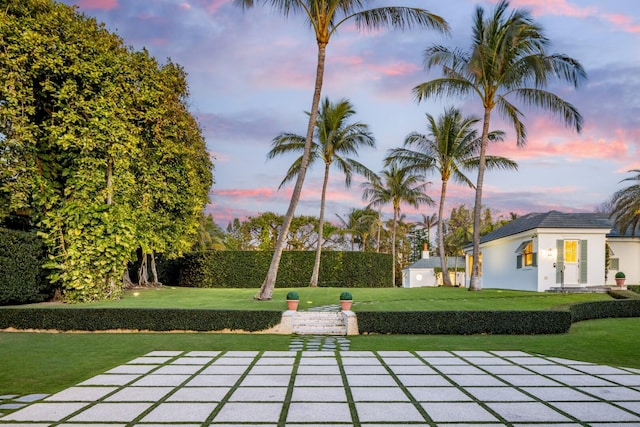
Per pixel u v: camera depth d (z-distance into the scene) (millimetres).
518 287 21766
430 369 7375
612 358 8391
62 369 7266
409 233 63875
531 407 5273
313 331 11500
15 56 12914
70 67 13820
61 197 14828
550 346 9656
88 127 14320
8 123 13047
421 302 15133
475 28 17953
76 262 13930
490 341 10336
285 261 27984
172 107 18203
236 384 6340
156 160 18094
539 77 16281
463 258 47562
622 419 4836
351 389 6074
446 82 18156
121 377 6750
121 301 14445
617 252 23203
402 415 4957
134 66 16438
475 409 5188
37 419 4762
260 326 11430
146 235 17438
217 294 17812
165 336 10711
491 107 18000
